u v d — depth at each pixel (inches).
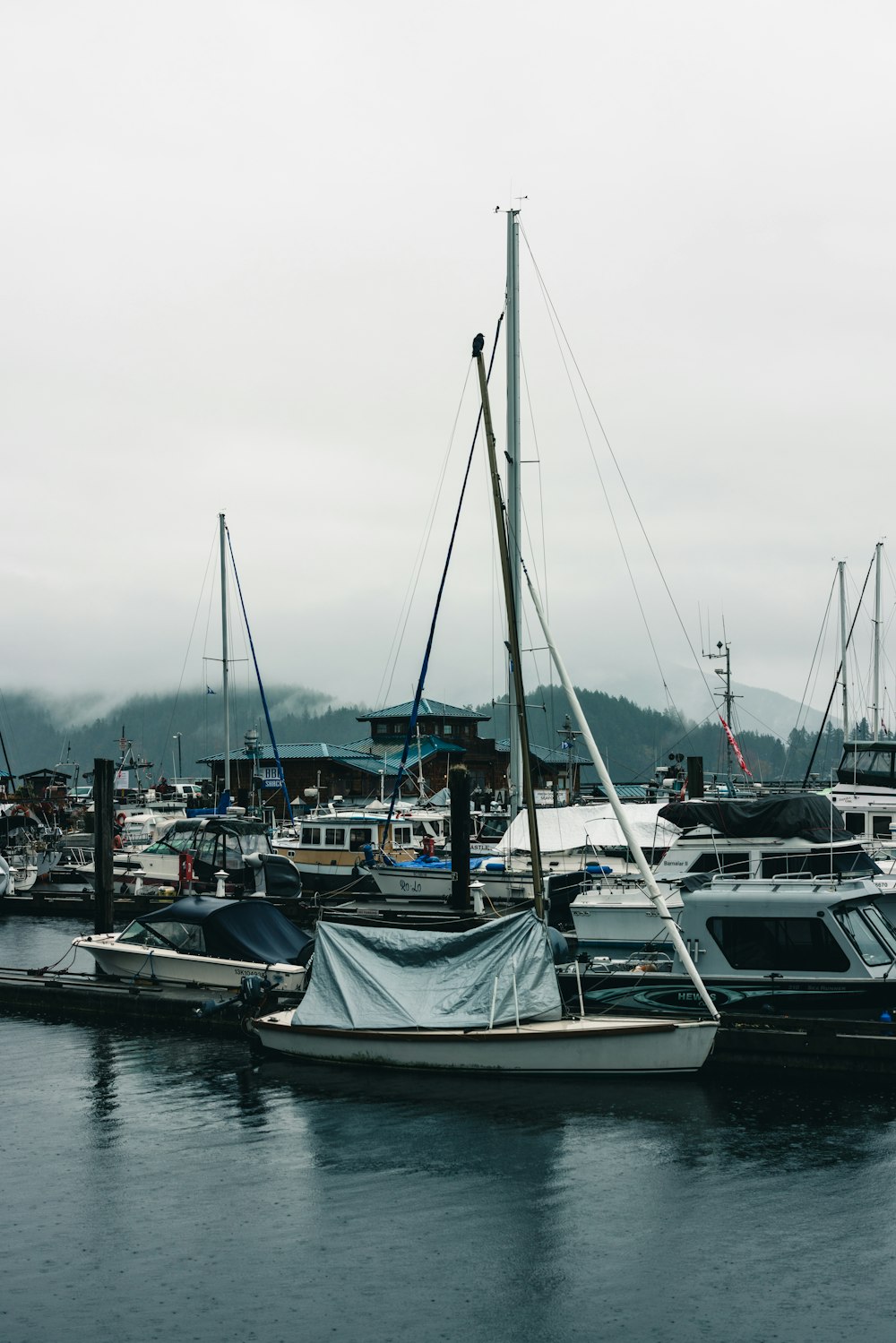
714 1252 713.0
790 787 2620.6
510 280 1849.2
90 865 2425.0
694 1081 1006.4
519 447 1812.3
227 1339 630.5
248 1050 1162.6
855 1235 730.2
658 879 1252.5
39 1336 633.0
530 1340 625.6
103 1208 788.0
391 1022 1063.0
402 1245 727.7
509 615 1202.6
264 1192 807.7
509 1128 913.5
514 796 1844.2
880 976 1051.9
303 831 2274.9
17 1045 1198.9
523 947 1067.9
